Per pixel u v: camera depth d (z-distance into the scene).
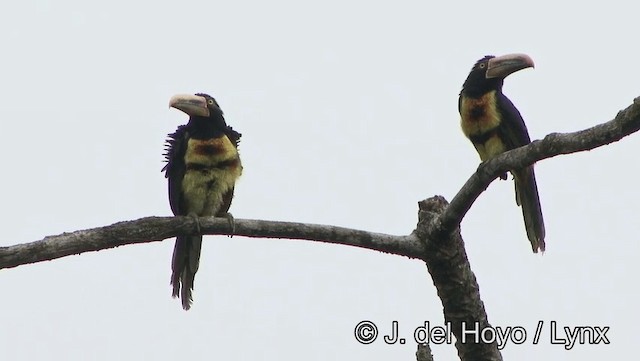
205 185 12.98
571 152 9.59
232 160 13.02
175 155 13.10
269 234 10.53
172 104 13.09
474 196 10.36
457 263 10.70
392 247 10.62
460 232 10.81
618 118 9.18
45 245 9.61
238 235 10.54
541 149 9.80
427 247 10.64
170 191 13.26
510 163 10.04
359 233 10.58
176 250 12.95
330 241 10.60
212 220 10.45
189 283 13.01
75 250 9.78
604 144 9.38
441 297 10.95
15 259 9.49
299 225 10.55
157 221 10.22
